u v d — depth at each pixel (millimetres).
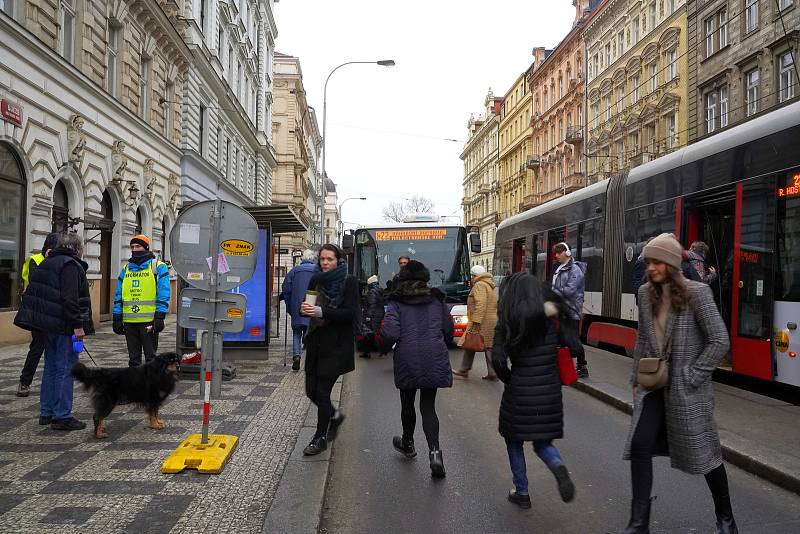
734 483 5230
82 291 6367
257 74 43562
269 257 11492
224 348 11469
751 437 6148
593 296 13625
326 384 5762
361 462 5832
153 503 4453
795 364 7613
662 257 3812
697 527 4305
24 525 4027
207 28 29281
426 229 16016
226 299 5633
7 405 7426
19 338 13562
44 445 5824
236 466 5316
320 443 5676
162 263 8391
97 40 17141
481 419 7598
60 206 15812
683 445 3746
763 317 8164
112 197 19031
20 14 13273
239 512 4309
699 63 30906
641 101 37594
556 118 54500
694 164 10094
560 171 53750
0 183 12969
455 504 4781
